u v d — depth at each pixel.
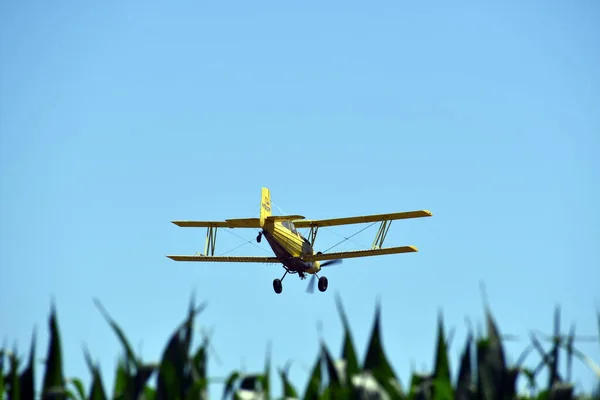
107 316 25.02
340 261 126.12
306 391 25.91
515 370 24.69
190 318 25.41
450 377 25.53
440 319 25.92
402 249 111.62
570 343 24.19
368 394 24.16
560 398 24.36
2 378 25.59
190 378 25.81
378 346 25.38
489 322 25.47
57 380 25.70
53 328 25.89
